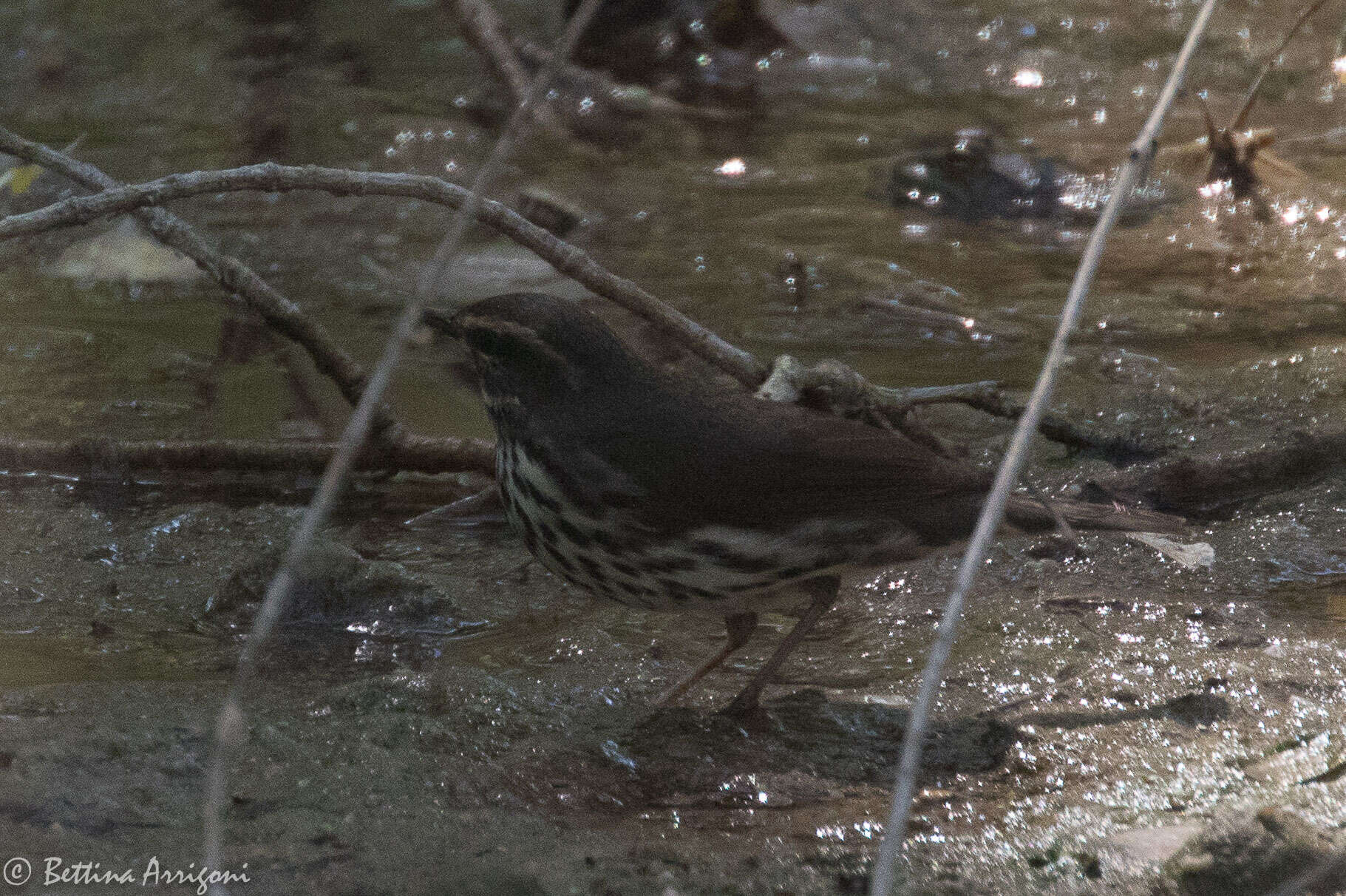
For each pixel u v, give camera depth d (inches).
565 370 324.5
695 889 236.2
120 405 487.8
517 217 360.5
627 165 729.0
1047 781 282.0
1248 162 712.4
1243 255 632.4
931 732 305.9
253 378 513.7
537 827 258.8
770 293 581.0
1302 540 410.0
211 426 473.1
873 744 301.7
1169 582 387.9
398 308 564.7
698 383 335.3
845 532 325.1
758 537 321.4
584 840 253.8
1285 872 235.0
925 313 564.4
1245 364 518.0
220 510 427.8
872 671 341.4
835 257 622.5
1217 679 324.5
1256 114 793.6
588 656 347.9
